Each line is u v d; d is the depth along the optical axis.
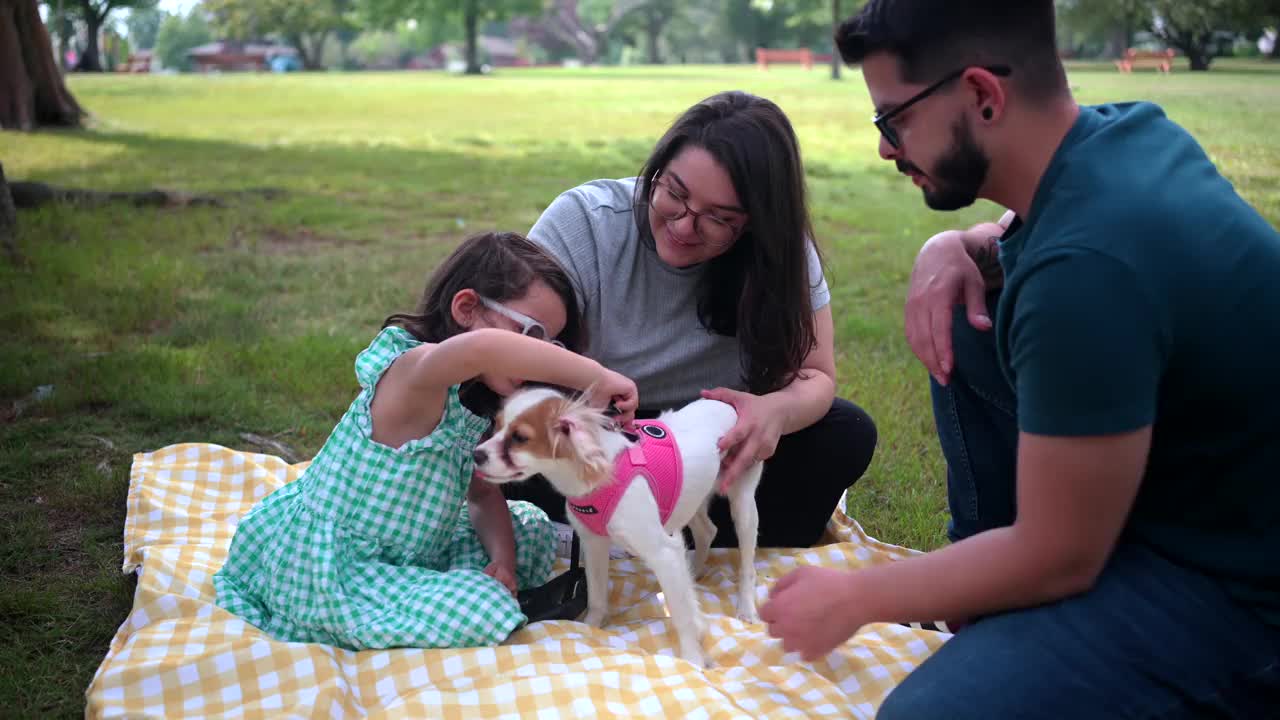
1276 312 2.04
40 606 3.20
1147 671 2.10
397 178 13.12
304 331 6.25
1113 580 2.21
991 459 3.02
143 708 2.61
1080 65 37.44
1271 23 32.56
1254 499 2.13
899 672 2.88
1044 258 2.06
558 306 3.16
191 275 7.31
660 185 3.10
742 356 3.48
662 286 3.47
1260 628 2.13
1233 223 2.08
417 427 3.03
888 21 2.20
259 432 4.74
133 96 30.23
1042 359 2.03
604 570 3.16
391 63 102.38
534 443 2.83
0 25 17.23
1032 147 2.23
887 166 15.04
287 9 76.88
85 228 8.70
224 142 17.08
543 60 104.44
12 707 2.75
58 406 4.78
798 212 3.15
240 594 3.10
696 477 3.02
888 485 4.36
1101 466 2.02
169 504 3.79
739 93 3.16
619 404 2.99
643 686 2.74
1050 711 2.10
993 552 2.17
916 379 5.60
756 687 2.79
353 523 3.03
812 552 3.63
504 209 10.91
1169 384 2.11
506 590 3.00
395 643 2.87
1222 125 15.14
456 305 3.08
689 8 92.88
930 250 3.07
